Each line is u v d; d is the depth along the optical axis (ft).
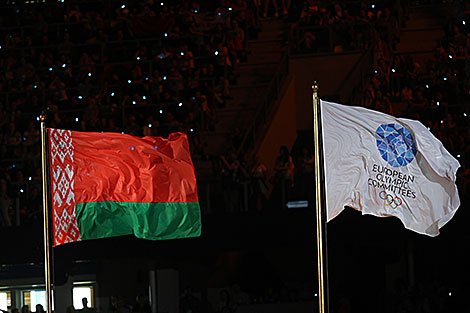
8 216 81.30
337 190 52.31
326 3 101.24
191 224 53.67
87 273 93.45
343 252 92.58
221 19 100.94
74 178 51.83
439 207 51.98
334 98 98.27
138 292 93.71
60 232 51.37
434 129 88.02
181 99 95.25
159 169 53.11
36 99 95.76
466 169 81.56
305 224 79.82
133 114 93.81
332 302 91.45
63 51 101.24
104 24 103.09
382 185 52.24
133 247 80.64
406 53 99.14
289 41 98.78
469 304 88.17
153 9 104.63
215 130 95.09
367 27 98.73
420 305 84.69
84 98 96.12
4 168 87.40
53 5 106.32
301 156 85.61
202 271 95.91
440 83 93.35
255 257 96.73
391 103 93.45
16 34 104.06
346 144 52.39
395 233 79.10
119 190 52.60
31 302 92.68
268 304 91.25
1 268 92.48
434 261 90.94
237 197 81.51
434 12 102.58
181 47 97.96
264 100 93.66
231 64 98.37
